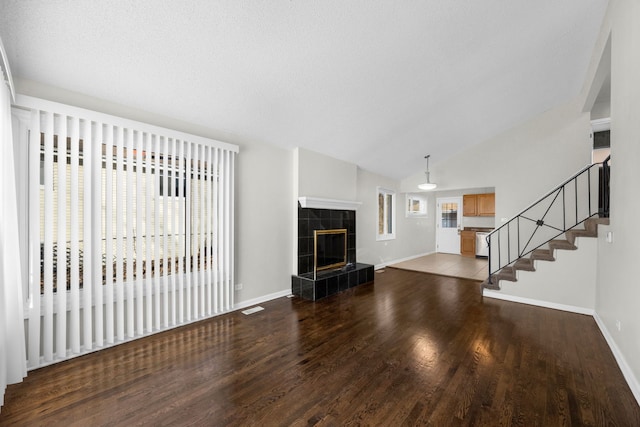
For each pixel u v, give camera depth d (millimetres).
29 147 2189
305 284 4141
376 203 6371
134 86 2506
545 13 2570
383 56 2719
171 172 2965
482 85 3570
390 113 3842
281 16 2109
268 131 3688
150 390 1969
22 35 1867
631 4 2006
